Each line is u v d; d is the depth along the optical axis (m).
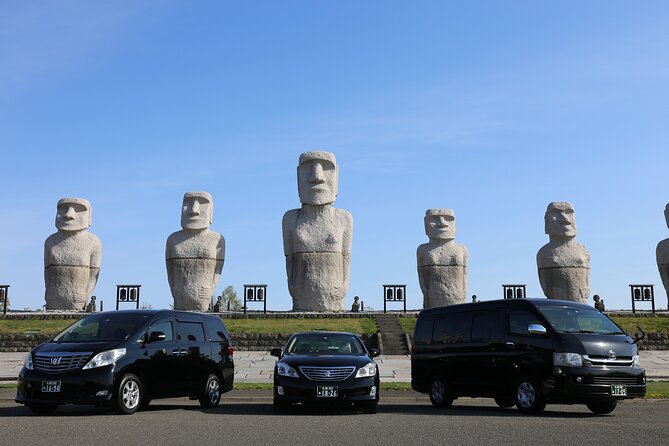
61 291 42.41
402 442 11.29
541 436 11.89
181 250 41.62
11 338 34.34
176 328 17.22
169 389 16.55
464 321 18.30
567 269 43.56
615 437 11.79
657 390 21.36
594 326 16.66
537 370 16.03
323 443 11.19
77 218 43.12
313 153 41.03
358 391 16.02
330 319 38.53
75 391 14.89
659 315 39.38
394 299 43.00
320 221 41.03
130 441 11.28
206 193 42.28
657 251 45.31
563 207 44.09
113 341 15.62
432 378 18.86
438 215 45.03
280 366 16.39
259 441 11.37
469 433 12.25
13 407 17.47
